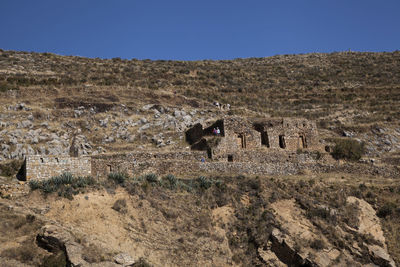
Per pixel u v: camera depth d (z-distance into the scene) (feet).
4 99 209.97
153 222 105.50
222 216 117.91
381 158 193.88
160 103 244.22
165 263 95.81
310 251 110.32
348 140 208.54
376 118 263.29
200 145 175.01
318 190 139.54
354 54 505.66
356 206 135.33
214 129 175.94
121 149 183.21
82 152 168.86
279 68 447.42
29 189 104.22
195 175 143.13
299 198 131.03
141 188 115.03
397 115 268.41
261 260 108.78
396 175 172.24
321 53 529.45
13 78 245.45
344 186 144.97
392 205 137.08
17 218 92.22
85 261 84.33
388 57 468.75
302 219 123.44
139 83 286.46
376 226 129.80
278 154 172.96
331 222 124.16
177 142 196.75
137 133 200.13
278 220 120.16
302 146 188.44
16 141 161.89
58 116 201.36
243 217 118.62
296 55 525.34
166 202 114.01
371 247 118.83
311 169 168.14
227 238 111.55
